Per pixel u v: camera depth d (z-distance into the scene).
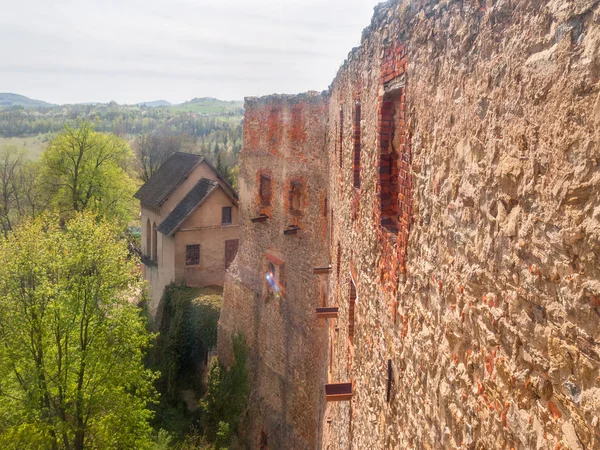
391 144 5.04
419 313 3.62
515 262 2.22
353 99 7.53
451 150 2.98
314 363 13.47
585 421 1.73
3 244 14.55
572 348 1.81
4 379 14.20
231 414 17.03
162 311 23.22
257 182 17.06
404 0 4.11
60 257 14.71
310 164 13.71
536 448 2.03
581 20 1.78
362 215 6.37
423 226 3.54
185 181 26.50
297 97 14.28
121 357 15.83
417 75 3.69
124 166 45.47
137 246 36.81
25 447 13.80
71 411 14.73
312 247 13.67
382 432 4.81
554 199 1.92
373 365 5.37
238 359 17.44
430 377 3.35
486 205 2.51
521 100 2.17
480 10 2.59
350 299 7.62
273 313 15.80
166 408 19.12
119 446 15.42
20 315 14.15
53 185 36.47
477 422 2.60
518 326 2.19
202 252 24.70
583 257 1.75
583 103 1.75
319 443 12.24
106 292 15.34
